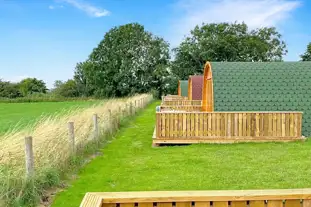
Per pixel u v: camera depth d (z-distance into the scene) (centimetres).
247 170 761
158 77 5425
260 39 5525
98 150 1048
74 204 577
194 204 381
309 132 1195
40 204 582
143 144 1160
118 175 753
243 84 1325
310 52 5019
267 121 1121
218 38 5325
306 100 1267
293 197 382
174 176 732
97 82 5684
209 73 1753
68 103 4397
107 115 1361
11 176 580
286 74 1362
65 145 828
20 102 4988
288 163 816
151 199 381
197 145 1094
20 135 782
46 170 667
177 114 1127
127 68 5444
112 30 5681
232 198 379
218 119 1125
